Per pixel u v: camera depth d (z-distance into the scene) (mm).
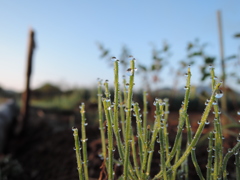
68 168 2299
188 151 761
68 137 2926
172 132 2217
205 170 1605
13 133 4137
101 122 1057
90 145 2338
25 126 4070
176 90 3008
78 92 7270
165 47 2668
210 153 855
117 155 1807
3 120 4008
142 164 802
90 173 1890
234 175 1553
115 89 775
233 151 805
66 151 2648
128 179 891
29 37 4031
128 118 743
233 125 1702
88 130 2914
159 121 770
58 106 6617
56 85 9367
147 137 851
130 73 728
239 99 4051
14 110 5645
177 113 3896
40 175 2445
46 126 4387
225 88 2330
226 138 2117
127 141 749
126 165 757
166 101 1042
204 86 2359
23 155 3207
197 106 5059
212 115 3238
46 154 2812
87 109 4512
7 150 3549
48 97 8938
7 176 2447
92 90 7012
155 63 2660
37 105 7035
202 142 1911
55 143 2906
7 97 9203
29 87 4094
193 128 2436
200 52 2117
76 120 4730
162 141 771
